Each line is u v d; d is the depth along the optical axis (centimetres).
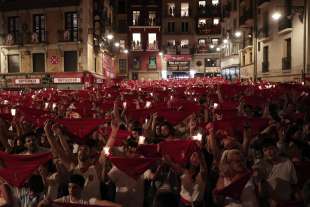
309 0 3150
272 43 4034
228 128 1067
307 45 3173
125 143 944
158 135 1095
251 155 852
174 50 8806
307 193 652
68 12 4884
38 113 1467
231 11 6475
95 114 1474
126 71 8650
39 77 4888
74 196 663
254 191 652
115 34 8162
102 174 840
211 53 8694
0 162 797
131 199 836
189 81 4909
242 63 5650
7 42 5041
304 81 2486
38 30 5009
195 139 949
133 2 8694
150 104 1638
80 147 811
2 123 1073
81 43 4825
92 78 4738
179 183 822
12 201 670
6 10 5088
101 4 5756
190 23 8900
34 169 765
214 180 770
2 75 5016
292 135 958
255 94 1930
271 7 4034
